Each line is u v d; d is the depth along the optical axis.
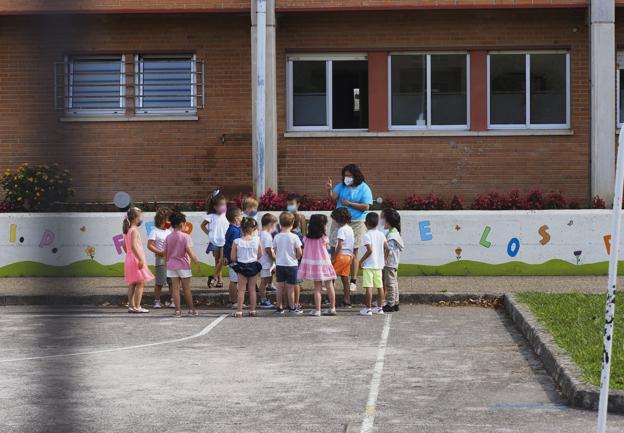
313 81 22.03
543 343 11.16
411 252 19.11
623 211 19.03
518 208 19.72
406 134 21.80
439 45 21.80
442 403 9.11
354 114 22.03
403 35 21.81
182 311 16.19
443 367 10.91
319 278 15.27
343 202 17.19
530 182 21.75
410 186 21.84
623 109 21.56
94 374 10.61
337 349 12.16
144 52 21.98
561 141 21.70
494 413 8.70
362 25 21.81
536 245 18.92
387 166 21.86
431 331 13.59
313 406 9.02
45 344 12.73
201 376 10.46
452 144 21.80
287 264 15.45
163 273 16.59
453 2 21.12
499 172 21.77
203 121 22.06
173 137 22.12
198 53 21.97
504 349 12.05
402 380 10.21
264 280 16.42
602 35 20.80
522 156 21.73
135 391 9.70
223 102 22.03
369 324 14.34
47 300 17.05
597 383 9.04
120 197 21.12
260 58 19.78
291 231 16.77
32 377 10.47
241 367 10.97
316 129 22.06
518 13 21.61
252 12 20.84
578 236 18.89
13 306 16.97
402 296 16.70
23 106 21.88
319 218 15.29
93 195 21.97
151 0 21.38
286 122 22.00
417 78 21.94
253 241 15.30
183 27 21.95
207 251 18.02
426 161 21.81
